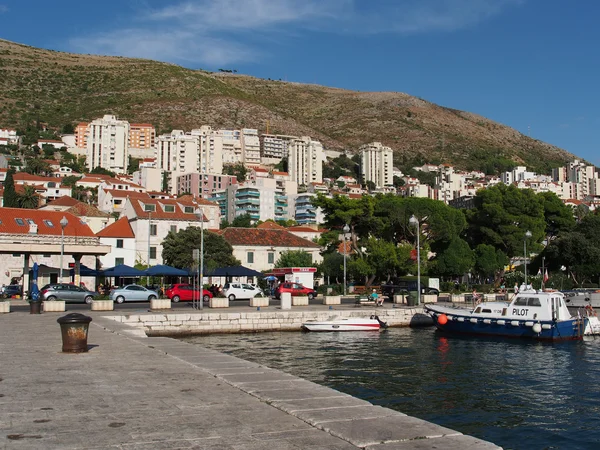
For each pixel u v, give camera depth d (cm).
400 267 7250
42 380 1283
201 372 1396
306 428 892
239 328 4028
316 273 9088
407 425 898
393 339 3841
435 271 7956
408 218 7581
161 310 4256
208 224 11844
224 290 5784
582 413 1938
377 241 7400
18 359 1608
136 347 1880
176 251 7556
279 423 920
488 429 1748
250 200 19525
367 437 830
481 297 5641
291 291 5897
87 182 19125
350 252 8350
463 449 777
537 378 2550
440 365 2850
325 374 2572
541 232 8538
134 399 1092
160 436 841
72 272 6506
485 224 8806
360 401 1066
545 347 3597
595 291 5966
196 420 936
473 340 3884
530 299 4025
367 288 6925
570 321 3912
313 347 3400
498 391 2266
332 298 5197
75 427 887
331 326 4191
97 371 1405
